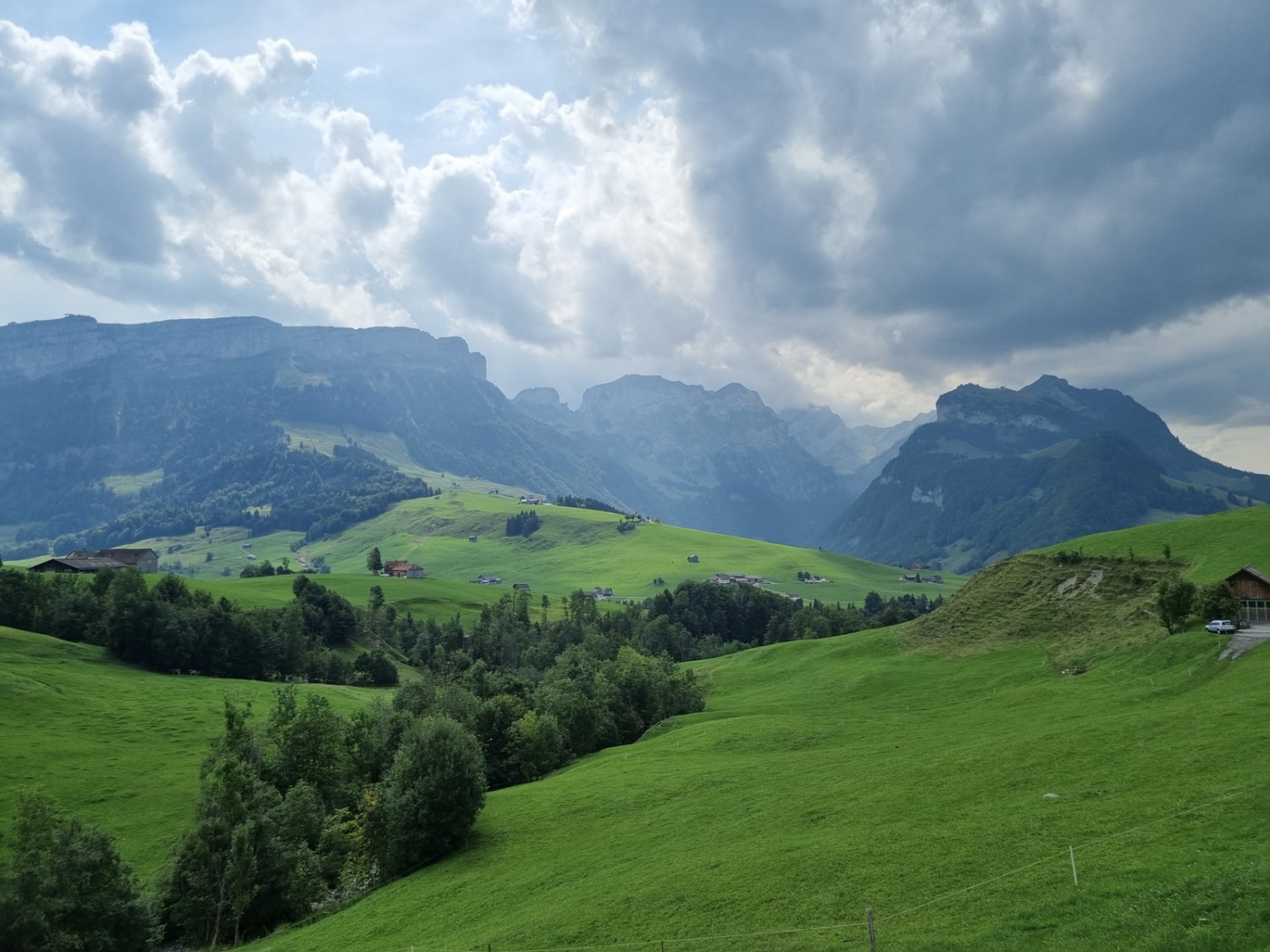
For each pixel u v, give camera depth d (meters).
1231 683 68.81
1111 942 28.36
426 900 62.25
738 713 122.62
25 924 58.44
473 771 75.88
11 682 126.19
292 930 66.75
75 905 60.81
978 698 101.44
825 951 34.53
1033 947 29.64
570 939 44.41
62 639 164.25
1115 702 75.88
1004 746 61.69
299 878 73.31
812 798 62.25
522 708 119.25
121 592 174.50
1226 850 32.69
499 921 52.62
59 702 125.81
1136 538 143.00
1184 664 83.00
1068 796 45.69
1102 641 109.75
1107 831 39.00
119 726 120.44
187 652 166.25
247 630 179.62
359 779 100.12
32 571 196.62
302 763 94.50
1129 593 124.88
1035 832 41.47
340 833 85.75
